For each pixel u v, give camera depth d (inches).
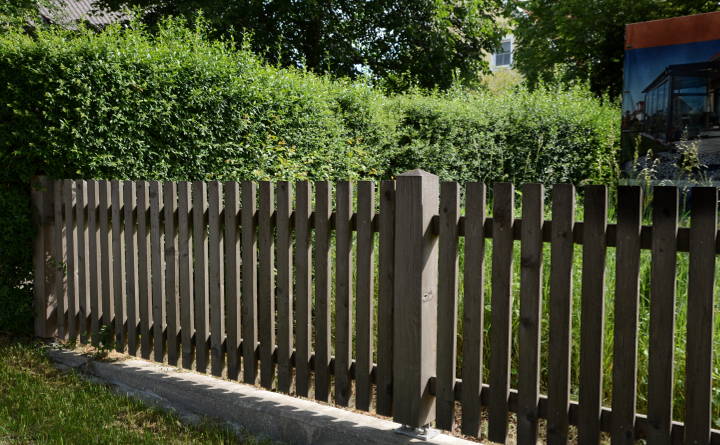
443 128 346.9
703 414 89.3
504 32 796.0
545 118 375.6
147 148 202.7
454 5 753.0
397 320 115.7
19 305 190.5
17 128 181.6
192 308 152.7
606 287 137.5
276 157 247.8
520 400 105.6
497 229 105.2
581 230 97.7
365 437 117.3
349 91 315.3
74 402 148.0
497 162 359.9
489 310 144.0
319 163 267.6
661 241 90.0
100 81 187.6
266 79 250.5
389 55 726.5
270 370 138.6
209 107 224.2
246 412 134.7
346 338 125.6
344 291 124.5
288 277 133.6
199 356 152.0
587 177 388.5
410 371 114.7
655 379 92.2
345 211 123.3
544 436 122.1
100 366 167.0
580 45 685.9
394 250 116.1
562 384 100.7
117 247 168.2
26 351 181.3
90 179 182.5
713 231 86.4
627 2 634.2
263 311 138.1
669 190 88.7
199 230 148.2
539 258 101.2
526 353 104.1
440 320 112.7
